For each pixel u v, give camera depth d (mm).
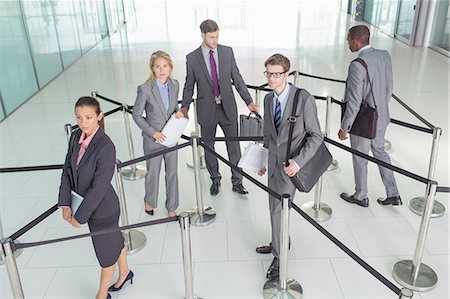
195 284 3393
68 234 4125
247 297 3246
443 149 5531
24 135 6562
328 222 4109
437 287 3277
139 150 5824
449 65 9531
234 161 4570
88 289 3408
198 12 18719
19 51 7977
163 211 4402
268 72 2838
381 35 13375
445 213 4188
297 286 3277
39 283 3490
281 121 2967
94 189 2721
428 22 11164
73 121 7047
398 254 3645
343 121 3865
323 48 11523
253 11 18375
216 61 4141
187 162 5402
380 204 4375
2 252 2557
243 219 4219
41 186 5059
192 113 7008
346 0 17594
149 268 3596
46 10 9336
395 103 7199
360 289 3285
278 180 3166
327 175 4996
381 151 4141
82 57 11641
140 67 10203
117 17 16453
